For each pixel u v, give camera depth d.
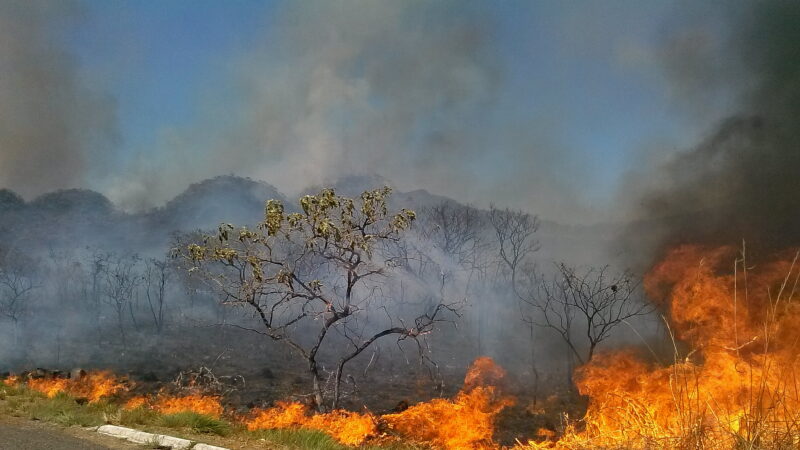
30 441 6.03
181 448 5.86
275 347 18.62
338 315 10.78
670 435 4.95
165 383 14.86
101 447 5.82
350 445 7.69
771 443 4.45
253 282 10.98
